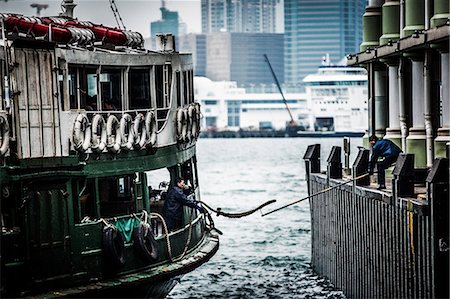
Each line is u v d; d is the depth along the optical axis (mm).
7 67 37781
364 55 59531
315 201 58062
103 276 40062
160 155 43938
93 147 39938
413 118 52875
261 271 66500
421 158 52219
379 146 46625
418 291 39719
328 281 55281
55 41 40875
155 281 41375
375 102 60625
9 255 37406
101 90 42625
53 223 38469
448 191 37969
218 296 59156
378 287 45125
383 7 58625
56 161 38656
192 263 44125
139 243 41406
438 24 47812
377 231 45062
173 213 45375
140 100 43688
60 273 38750
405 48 50500
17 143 37812
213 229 49938
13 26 40781
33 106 38281
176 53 45438
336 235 53000
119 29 47406
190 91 48312
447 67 46906
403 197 41562
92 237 39688
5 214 37938
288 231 86688
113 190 44844
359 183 48625
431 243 38281
